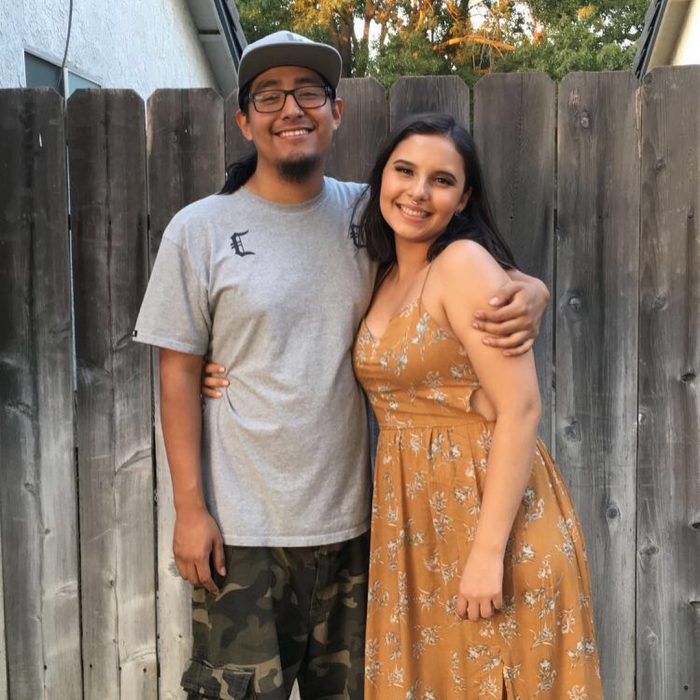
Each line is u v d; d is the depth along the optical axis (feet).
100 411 8.00
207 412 6.35
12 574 8.20
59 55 13.48
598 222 7.51
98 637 8.23
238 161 6.59
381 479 6.22
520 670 5.71
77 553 8.16
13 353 7.96
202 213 6.22
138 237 7.76
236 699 6.07
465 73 50.08
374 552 6.23
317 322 6.15
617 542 7.85
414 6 51.62
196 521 6.13
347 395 6.24
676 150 7.38
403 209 5.88
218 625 6.23
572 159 7.45
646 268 7.54
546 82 7.40
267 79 6.13
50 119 7.68
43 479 8.08
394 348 5.87
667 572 7.84
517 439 5.48
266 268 6.08
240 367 6.16
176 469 6.19
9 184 7.75
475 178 6.07
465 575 5.59
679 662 7.91
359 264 6.36
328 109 6.31
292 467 6.06
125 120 7.66
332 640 6.56
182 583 8.15
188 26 22.06
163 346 6.10
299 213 6.31
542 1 51.39
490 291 5.43
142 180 7.71
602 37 52.13
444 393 5.82
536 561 5.69
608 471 7.79
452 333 5.70
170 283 6.09
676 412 7.68
